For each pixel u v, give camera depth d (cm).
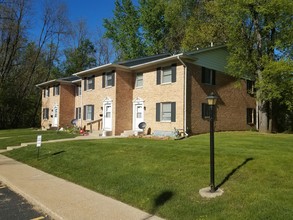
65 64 5150
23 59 4391
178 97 1884
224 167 822
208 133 1927
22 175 1040
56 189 833
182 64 1877
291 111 2552
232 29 2072
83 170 1008
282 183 678
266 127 2144
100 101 2405
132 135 1986
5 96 3956
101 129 2367
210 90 2042
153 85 2080
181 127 1844
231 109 2219
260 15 1991
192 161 909
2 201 748
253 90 2448
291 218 517
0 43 3978
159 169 880
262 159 859
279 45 1911
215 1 2325
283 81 1859
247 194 632
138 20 4109
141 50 4116
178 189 713
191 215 582
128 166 956
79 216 605
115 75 2212
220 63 2147
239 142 1375
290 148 1163
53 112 3225
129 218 593
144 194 721
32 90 4484
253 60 2052
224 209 585
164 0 3766
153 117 2058
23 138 2148
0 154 1628
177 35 3628
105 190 798
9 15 3844
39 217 625
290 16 1886
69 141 1669
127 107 2241
